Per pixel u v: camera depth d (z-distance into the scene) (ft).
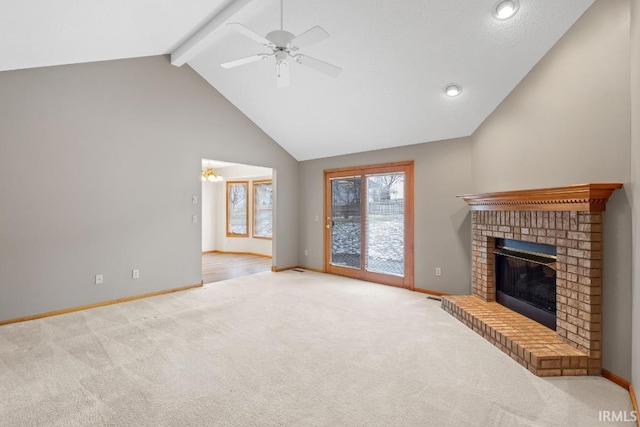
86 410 6.33
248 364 8.23
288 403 6.59
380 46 10.93
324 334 10.19
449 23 9.43
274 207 20.01
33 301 11.35
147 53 13.61
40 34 8.62
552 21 8.52
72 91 12.09
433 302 13.65
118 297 13.46
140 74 13.91
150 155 14.33
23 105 11.03
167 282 15.01
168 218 14.98
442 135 14.28
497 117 11.79
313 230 20.42
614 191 7.31
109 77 13.01
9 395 6.83
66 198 12.03
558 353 7.82
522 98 10.43
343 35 10.96
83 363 8.23
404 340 9.75
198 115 15.98
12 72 10.79
